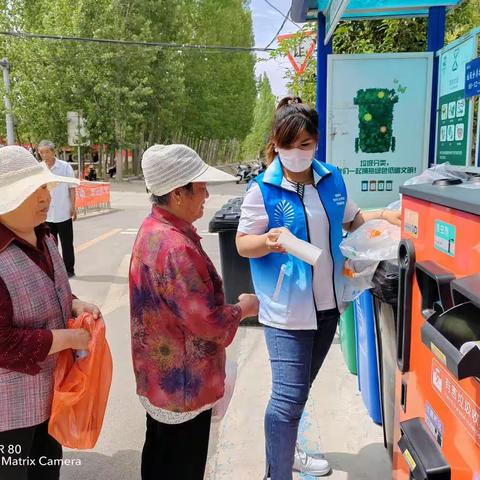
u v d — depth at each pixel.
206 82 36.66
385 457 2.99
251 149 81.69
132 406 3.72
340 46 6.50
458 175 2.52
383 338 2.81
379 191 4.68
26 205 1.88
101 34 25.19
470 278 1.41
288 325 2.36
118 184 28.02
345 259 2.50
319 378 4.01
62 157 30.81
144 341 1.89
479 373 1.29
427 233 1.80
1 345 1.80
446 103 4.11
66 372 2.02
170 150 1.84
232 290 5.42
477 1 6.27
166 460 2.00
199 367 1.90
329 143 4.64
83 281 7.17
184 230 1.89
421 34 6.01
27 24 27.19
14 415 1.95
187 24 31.25
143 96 27.41
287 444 2.41
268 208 2.37
